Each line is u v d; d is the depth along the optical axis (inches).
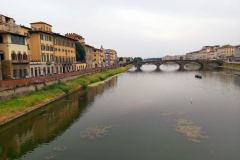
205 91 2220.7
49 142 1002.1
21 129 1170.6
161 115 1379.2
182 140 1003.3
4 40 1718.8
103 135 1071.0
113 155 872.9
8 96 1405.0
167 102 1734.7
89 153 890.1
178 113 1416.1
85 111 1496.1
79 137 1050.7
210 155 868.0
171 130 1122.0
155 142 986.1
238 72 4345.5
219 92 2146.9
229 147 931.3
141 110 1504.7
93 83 2942.9
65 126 1203.9
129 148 930.7
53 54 2694.4
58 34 2795.3
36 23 2554.1
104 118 1333.7
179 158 848.3
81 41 4485.7
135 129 1143.0
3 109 1274.6
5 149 939.3
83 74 3006.9
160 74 4520.2
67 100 1831.9
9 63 1733.5
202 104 1652.3
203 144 960.9
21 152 909.8
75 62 3538.4
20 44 1903.3
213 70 5142.7
